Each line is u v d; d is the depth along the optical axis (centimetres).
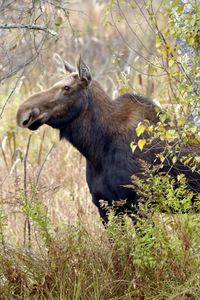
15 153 3078
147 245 1927
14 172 2906
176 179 2250
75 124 2292
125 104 2322
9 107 3316
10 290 1964
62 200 2691
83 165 3077
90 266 1973
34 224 2023
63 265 1961
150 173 2102
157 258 1933
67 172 2988
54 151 3167
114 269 1970
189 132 2067
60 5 2322
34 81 3603
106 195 2283
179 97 2056
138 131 2016
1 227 2030
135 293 1933
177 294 1881
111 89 3694
